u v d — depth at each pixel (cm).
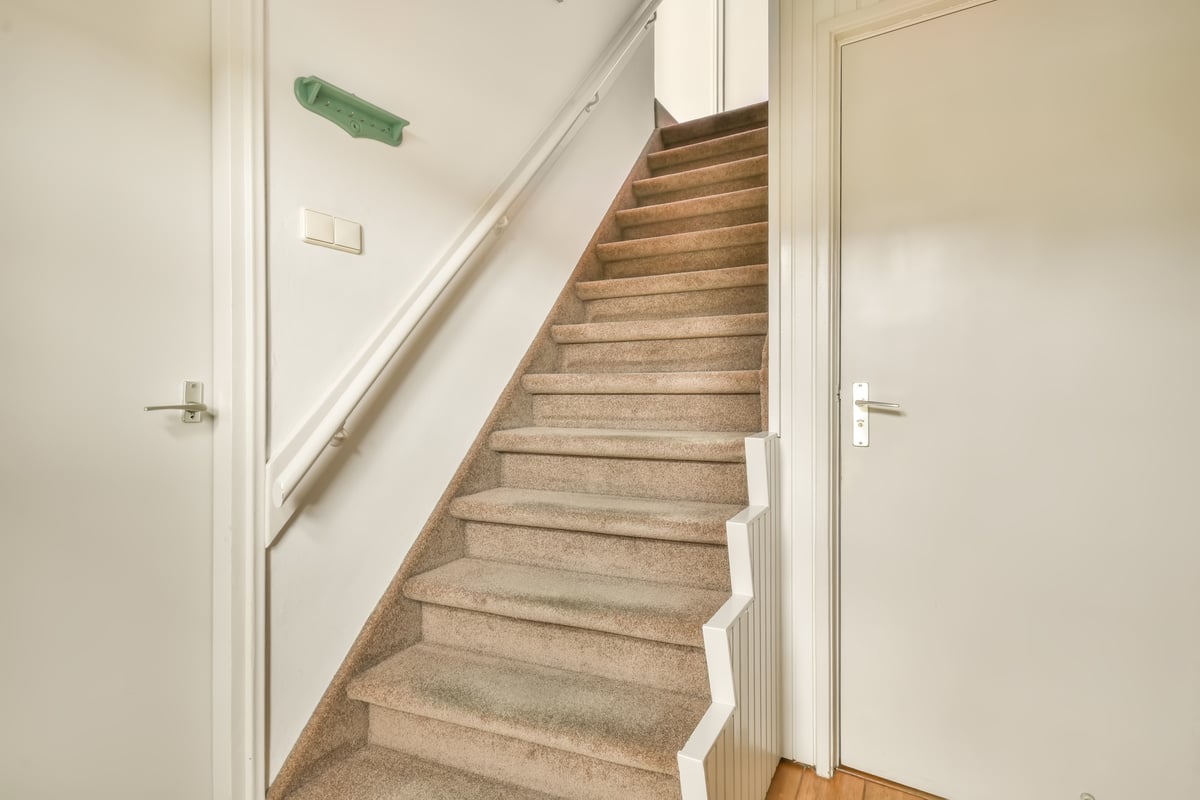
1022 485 144
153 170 117
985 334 149
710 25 420
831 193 165
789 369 171
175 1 120
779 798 154
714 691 127
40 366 103
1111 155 135
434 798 133
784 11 173
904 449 158
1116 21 134
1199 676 126
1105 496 135
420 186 173
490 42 198
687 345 218
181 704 124
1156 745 131
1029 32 143
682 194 293
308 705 142
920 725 157
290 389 137
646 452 178
